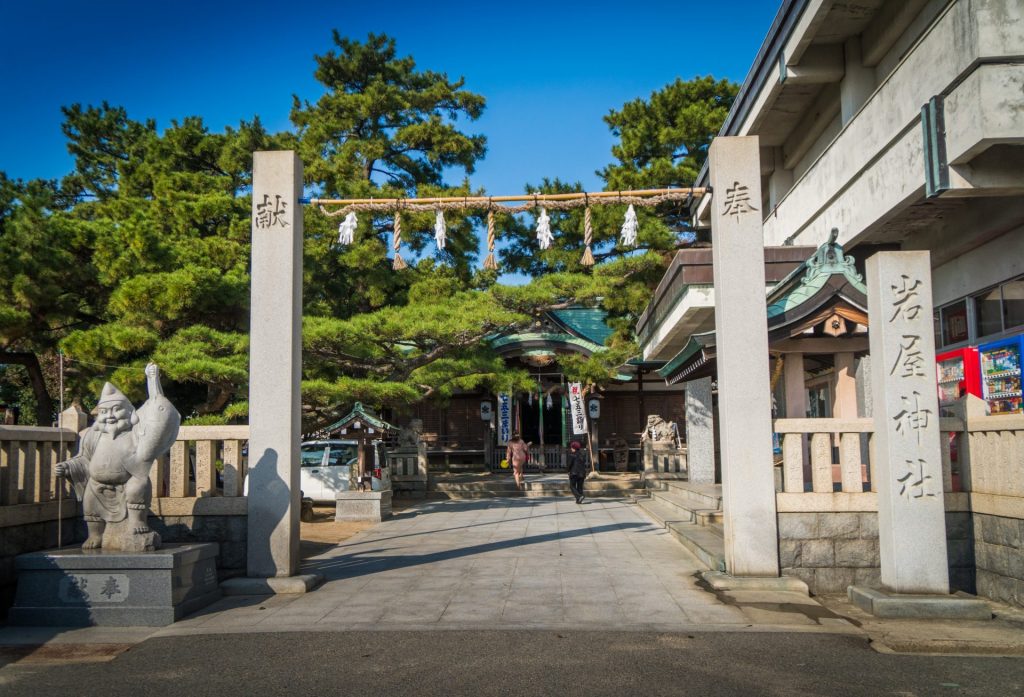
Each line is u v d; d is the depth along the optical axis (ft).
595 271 65.87
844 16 47.32
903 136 40.40
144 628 24.12
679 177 86.02
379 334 55.26
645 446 78.02
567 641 22.06
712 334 32.76
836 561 28.94
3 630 24.02
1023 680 19.02
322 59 86.63
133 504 25.84
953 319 48.83
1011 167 34.81
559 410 104.27
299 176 33.06
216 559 30.66
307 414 63.57
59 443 30.12
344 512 49.49
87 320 59.06
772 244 65.16
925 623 24.23
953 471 30.25
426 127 78.84
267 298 31.35
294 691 18.24
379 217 70.38
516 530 44.52
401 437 68.80
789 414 34.60
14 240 50.93
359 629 23.52
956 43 34.83
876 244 51.42
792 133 63.05
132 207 67.87
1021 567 25.62
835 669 19.74
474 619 24.53
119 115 108.88
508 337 88.79
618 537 41.22
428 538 42.09
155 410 26.12
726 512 29.30
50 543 29.17
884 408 26.61
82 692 18.40
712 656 20.72
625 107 96.63
